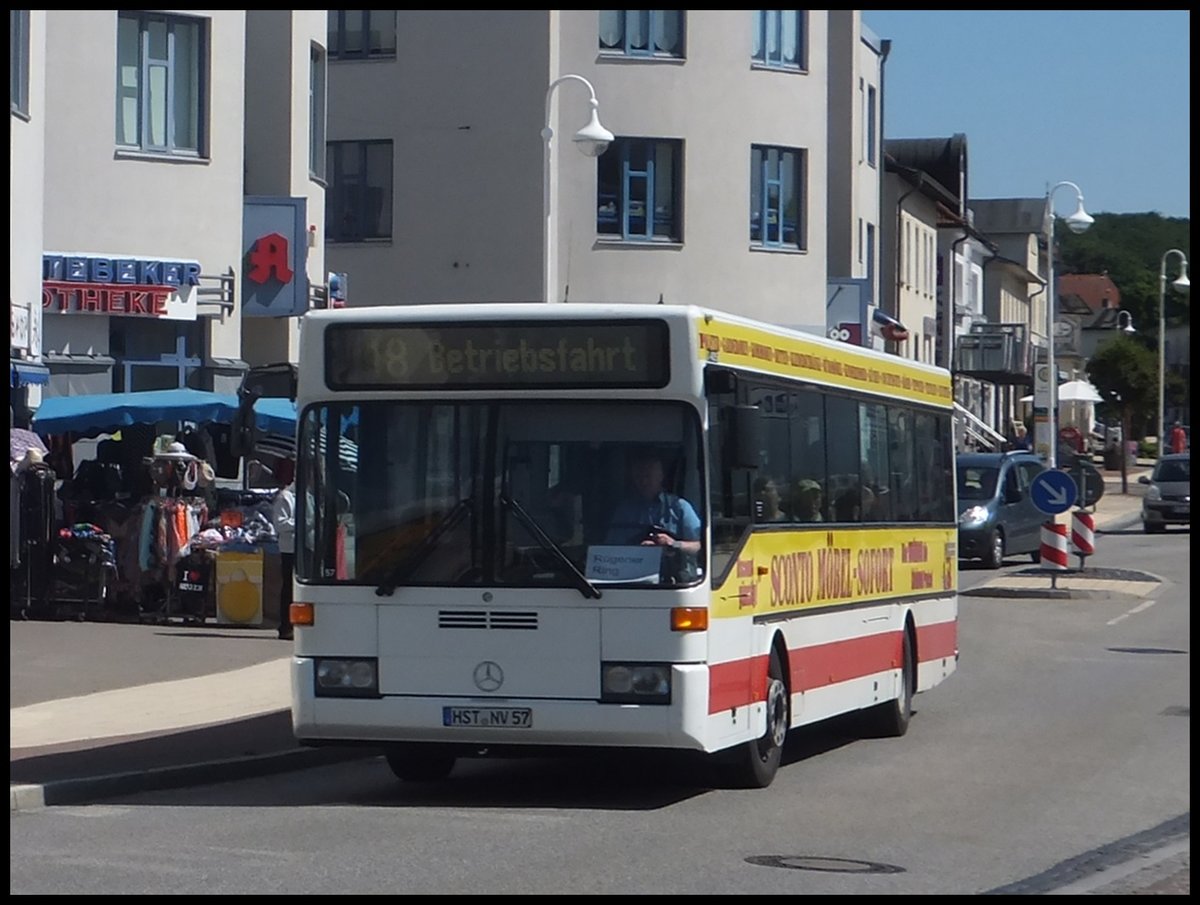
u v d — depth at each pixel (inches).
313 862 396.5
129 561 928.9
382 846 418.0
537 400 475.8
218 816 463.2
